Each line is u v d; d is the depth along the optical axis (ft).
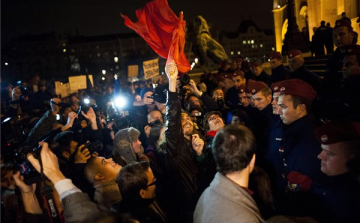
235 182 6.02
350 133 6.25
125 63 318.45
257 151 11.73
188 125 10.77
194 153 9.94
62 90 32.68
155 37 12.19
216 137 6.14
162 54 12.19
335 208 6.57
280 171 9.32
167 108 9.29
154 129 12.24
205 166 9.19
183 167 9.32
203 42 66.03
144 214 7.63
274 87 9.23
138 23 12.27
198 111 14.96
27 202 7.95
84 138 12.53
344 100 11.37
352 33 13.19
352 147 6.22
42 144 7.06
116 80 24.52
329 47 34.71
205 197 6.08
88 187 9.98
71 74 329.72
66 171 10.00
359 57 10.77
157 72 26.81
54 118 13.65
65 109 16.80
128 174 7.66
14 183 8.43
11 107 19.25
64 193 6.71
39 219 7.95
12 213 8.37
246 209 5.62
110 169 8.80
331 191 6.67
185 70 11.55
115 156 11.00
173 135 9.22
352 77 11.10
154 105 16.75
